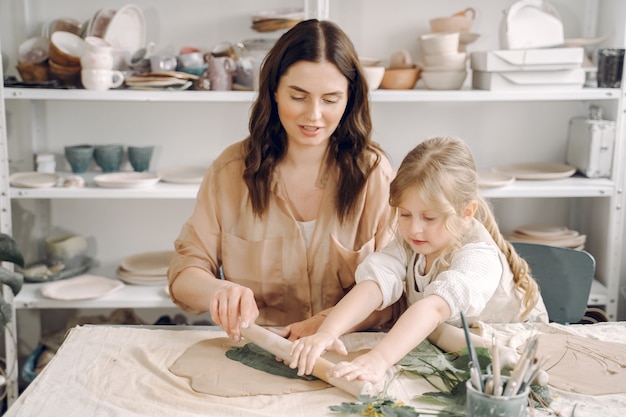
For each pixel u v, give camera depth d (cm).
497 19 284
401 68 267
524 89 254
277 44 158
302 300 176
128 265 279
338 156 170
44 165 271
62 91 247
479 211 161
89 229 297
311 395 122
